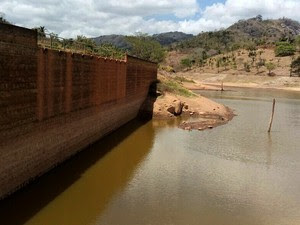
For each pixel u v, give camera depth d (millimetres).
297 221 18531
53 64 22469
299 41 165375
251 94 94125
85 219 17594
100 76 31750
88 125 29641
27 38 19172
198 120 46375
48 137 22453
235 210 19516
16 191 19094
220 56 171875
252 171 26375
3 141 17359
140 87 47812
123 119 40906
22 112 19031
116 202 19719
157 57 123688
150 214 18500
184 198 20719
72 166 25109
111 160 27188
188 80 111375
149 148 31406
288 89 117812
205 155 30062
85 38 54781
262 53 164250
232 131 40656
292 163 28875
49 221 17188
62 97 24125
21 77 18734
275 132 41062
